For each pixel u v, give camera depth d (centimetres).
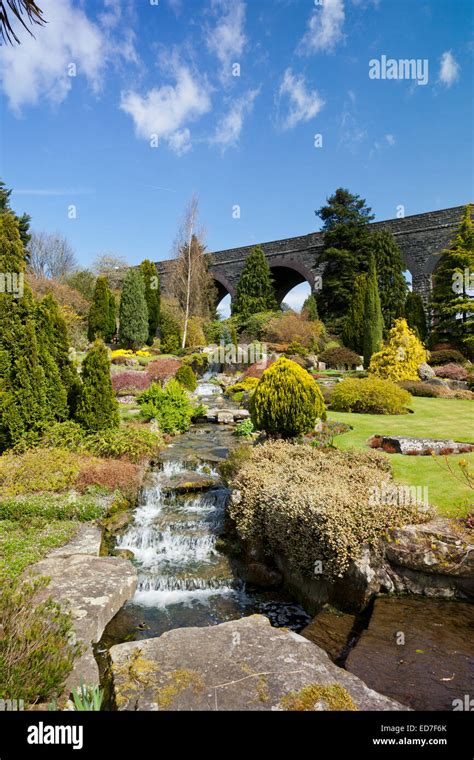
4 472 678
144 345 3103
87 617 399
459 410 1304
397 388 1367
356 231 3042
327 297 3128
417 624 381
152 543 616
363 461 661
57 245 4316
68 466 717
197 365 2441
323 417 1092
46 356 863
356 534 441
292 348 2502
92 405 884
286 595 505
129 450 849
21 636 281
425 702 290
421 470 662
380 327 2455
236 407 1591
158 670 292
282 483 554
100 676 339
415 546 429
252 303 3425
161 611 476
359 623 409
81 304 3247
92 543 559
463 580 416
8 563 481
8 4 216
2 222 816
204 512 698
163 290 4088
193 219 3391
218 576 535
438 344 2284
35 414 821
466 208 2323
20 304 818
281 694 269
